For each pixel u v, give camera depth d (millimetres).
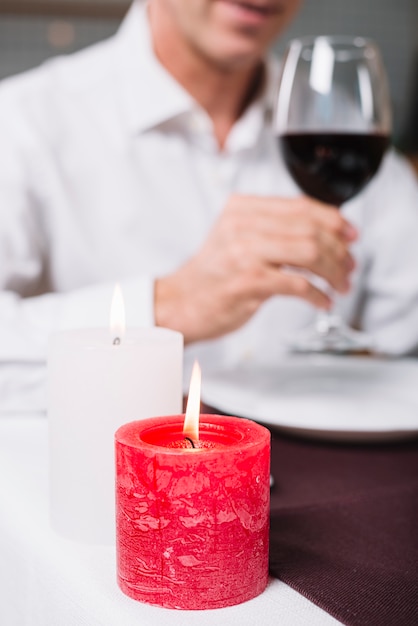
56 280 1538
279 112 1071
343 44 1053
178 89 1510
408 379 1013
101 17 3098
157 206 1535
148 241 1528
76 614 578
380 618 539
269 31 1389
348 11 3559
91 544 635
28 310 966
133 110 1526
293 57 1062
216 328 1021
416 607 550
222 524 554
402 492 708
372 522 656
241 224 1001
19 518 672
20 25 3037
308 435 836
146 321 970
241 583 560
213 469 550
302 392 948
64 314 955
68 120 1532
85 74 1599
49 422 651
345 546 620
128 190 1521
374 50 1079
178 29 1435
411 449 827
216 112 1592
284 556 606
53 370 641
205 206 1557
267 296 1003
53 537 645
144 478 553
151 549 556
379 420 846
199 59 1507
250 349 1532
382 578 580
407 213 1704
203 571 554
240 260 991
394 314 1679
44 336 931
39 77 1595
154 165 1540
